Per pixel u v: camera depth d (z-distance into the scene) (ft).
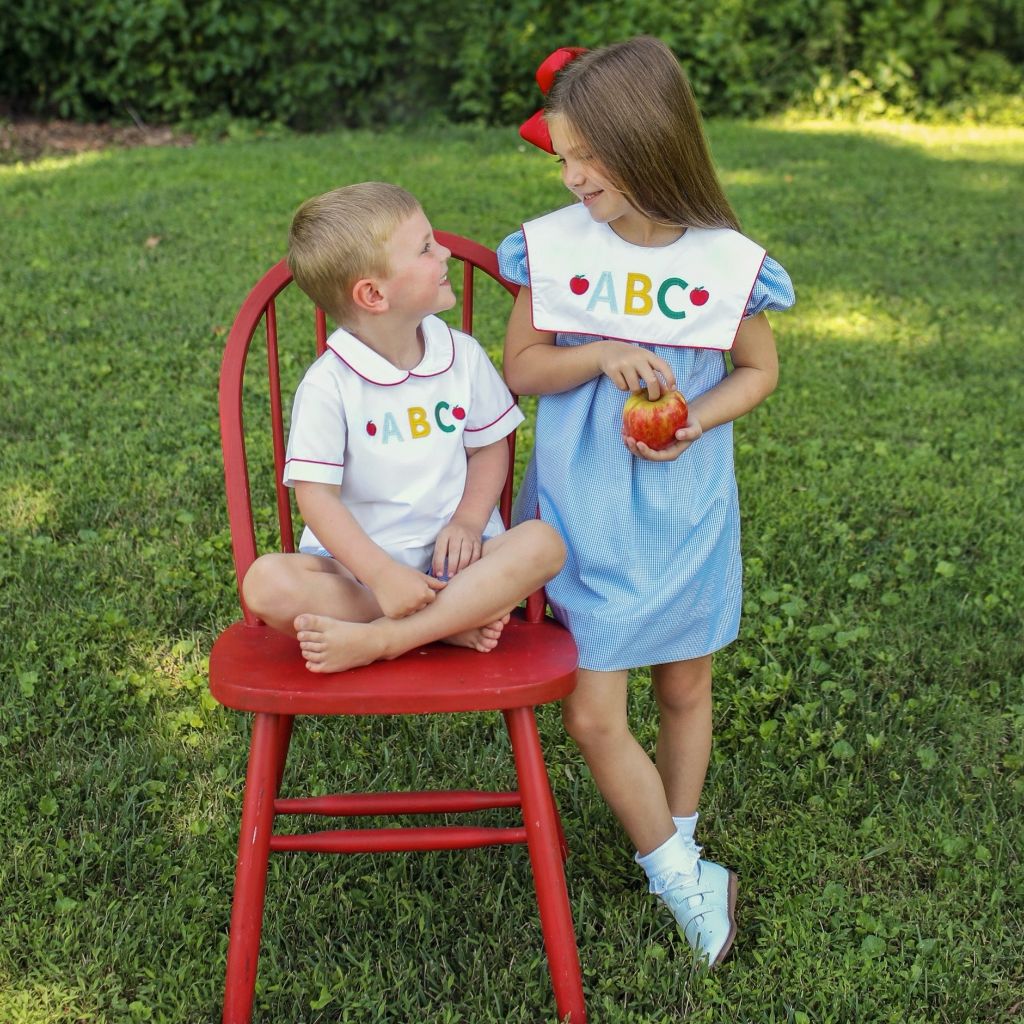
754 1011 6.24
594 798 7.75
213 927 6.70
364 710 5.57
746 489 11.59
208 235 19.34
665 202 6.11
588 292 6.40
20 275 17.29
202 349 14.92
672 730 7.02
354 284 6.04
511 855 7.29
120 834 7.33
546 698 5.71
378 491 6.34
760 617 9.56
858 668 8.95
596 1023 6.12
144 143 28.17
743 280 6.31
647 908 6.90
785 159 26.32
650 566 6.41
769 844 7.37
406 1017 6.19
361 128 30.19
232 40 28.86
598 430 6.46
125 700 8.50
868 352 15.53
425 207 20.81
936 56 32.76
